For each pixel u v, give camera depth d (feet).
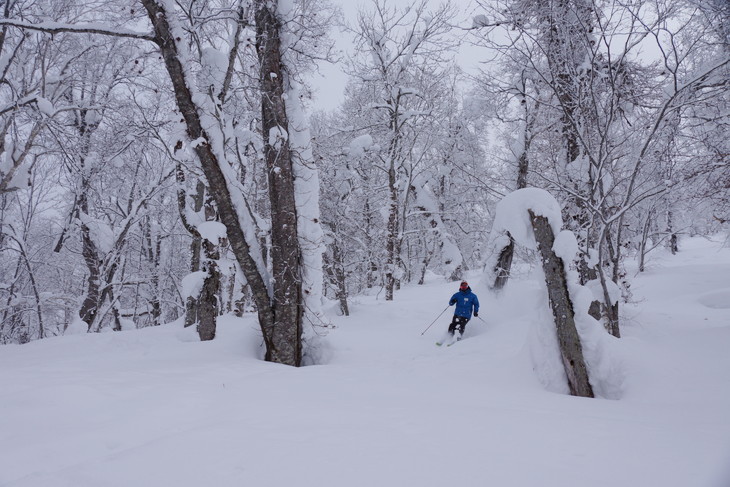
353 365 23.15
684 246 102.53
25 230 54.29
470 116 51.75
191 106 24.22
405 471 6.91
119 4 33.35
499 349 24.22
